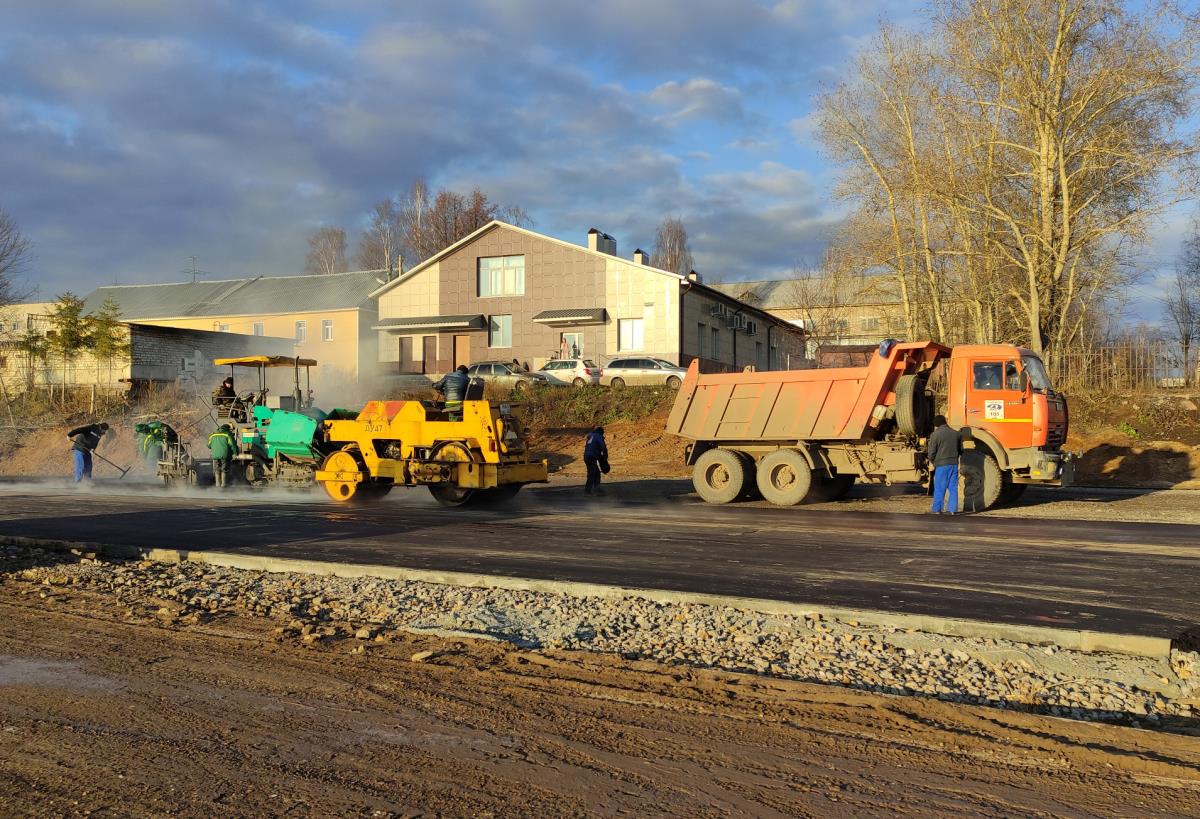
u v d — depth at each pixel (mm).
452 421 16609
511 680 5824
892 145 28484
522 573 9578
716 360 42312
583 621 7438
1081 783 4195
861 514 15641
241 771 4363
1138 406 23672
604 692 5566
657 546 11508
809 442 17484
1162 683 5832
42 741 4777
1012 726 4953
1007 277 27750
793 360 55875
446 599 8289
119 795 4098
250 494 19234
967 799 4020
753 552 10984
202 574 9688
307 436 18047
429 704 5355
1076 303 27859
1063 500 17719
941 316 29297
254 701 5430
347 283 56875
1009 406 15969
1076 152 24562
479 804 3990
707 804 3973
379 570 9469
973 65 25453
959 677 5949
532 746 4676
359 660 6332
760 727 4934
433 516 15047
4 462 30422
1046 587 8750
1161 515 15023
